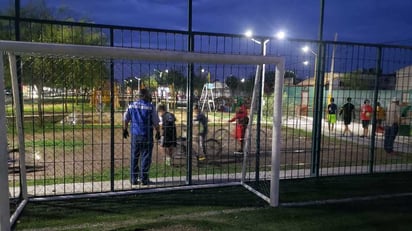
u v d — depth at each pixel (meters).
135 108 6.18
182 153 7.94
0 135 3.88
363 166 8.45
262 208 5.19
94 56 4.44
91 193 5.70
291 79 7.07
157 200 5.52
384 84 8.98
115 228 4.35
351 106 14.09
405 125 11.52
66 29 7.28
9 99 5.87
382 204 5.48
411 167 8.38
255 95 6.16
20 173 5.22
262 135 11.00
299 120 9.38
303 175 7.28
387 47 7.34
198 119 7.93
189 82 6.18
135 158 6.28
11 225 4.34
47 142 10.30
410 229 4.45
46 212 4.90
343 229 4.42
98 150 9.88
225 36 6.19
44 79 5.89
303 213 5.00
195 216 4.82
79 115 9.95
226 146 10.08
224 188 6.28
